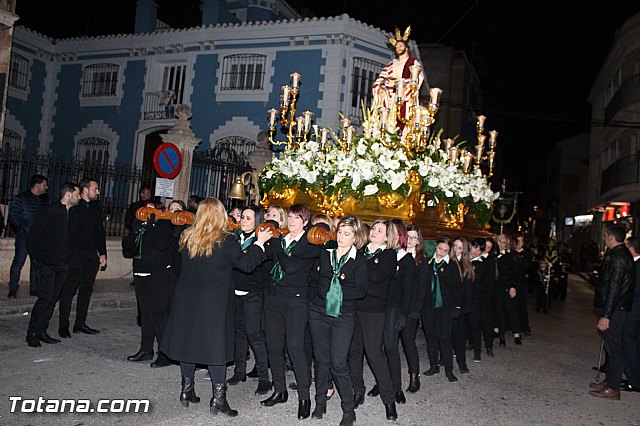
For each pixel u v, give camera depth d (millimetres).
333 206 8516
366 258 5215
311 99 18188
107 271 12297
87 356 6621
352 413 4984
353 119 18109
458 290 6984
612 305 6613
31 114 21797
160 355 6418
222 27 19422
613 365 6695
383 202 8438
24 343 6891
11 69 21000
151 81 20734
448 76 28078
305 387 5152
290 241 5234
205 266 4938
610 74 30016
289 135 10023
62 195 6895
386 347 5750
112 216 13609
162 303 6465
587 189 41844
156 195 10648
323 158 8836
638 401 6680
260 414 5195
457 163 10039
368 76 18531
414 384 6305
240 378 6176
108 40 21312
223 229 5027
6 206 10570
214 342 4863
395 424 5203
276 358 5465
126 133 21000
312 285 5340
